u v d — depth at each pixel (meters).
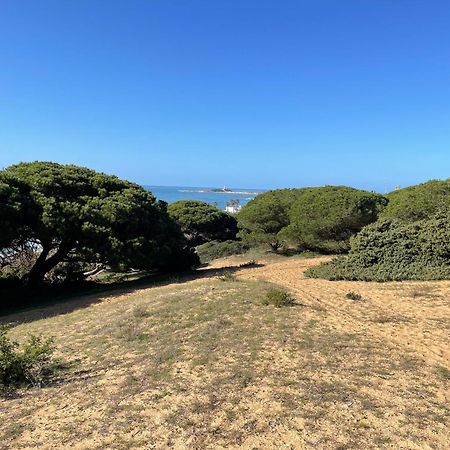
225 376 7.03
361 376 6.91
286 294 12.04
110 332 10.29
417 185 27.25
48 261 20.00
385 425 5.42
